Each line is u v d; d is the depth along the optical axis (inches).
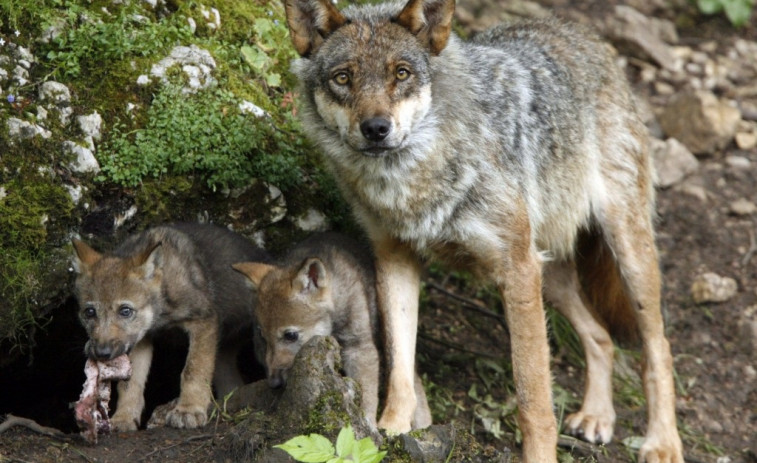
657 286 438.3
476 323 505.4
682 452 436.1
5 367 412.5
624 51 691.4
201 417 370.9
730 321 522.9
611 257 448.8
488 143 377.7
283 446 303.0
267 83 465.1
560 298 455.2
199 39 449.4
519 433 435.2
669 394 430.6
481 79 391.9
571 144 422.0
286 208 438.9
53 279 382.6
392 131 344.5
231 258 414.6
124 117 410.0
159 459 341.1
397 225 376.8
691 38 720.3
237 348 427.5
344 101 353.4
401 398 378.6
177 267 387.5
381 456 303.9
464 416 442.6
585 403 447.5
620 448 443.2
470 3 684.1
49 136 390.9
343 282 397.7
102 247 401.4
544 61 428.8
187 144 414.9
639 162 446.9
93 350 363.9
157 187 410.9
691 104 618.2
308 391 336.2
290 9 367.2
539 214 399.5
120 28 422.0
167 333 414.9
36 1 415.8
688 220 574.6
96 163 397.7
